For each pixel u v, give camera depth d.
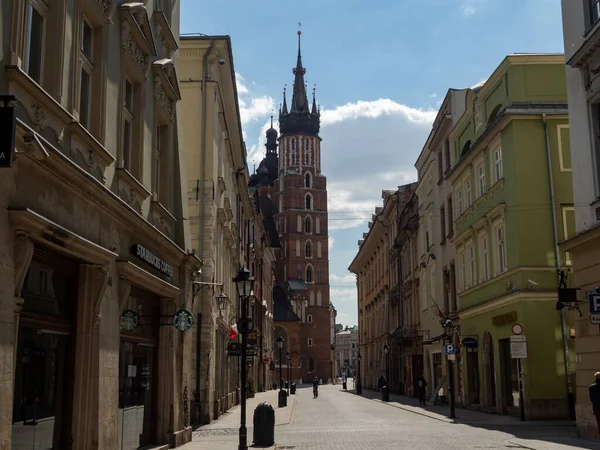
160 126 18.28
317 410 38.25
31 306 9.84
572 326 25.81
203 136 27.48
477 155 32.12
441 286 40.97
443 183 40.41
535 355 25.64
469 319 33.72
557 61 27.72
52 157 9.32
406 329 52.44
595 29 18.09
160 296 16.78
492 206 29.70
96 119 12.07
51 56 10.06
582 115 19.11
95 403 11.39
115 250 12.73
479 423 24.98
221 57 29.02
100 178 12.12
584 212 19.00
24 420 9.52
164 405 16.80
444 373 39.66
